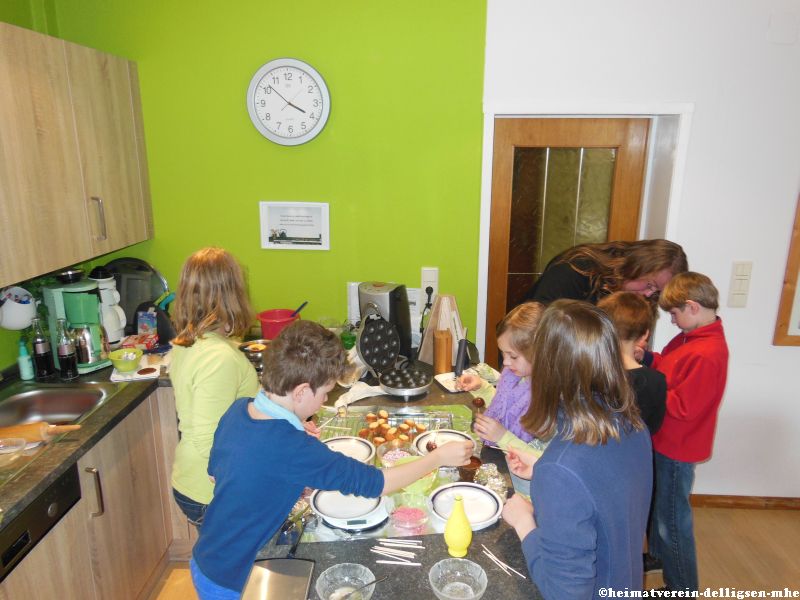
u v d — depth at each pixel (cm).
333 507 147
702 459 217
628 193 285
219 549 132
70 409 227
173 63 270
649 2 250
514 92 264
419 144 273
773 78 256
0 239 187
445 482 162
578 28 255
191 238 290
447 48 261
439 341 238
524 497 150
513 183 284
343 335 270
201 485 188
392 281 291
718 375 206
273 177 281
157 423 242
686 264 220
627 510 110
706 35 252
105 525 205
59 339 231
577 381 109
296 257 290
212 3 262
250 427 129
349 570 129
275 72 266
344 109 271
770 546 277
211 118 275
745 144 263
